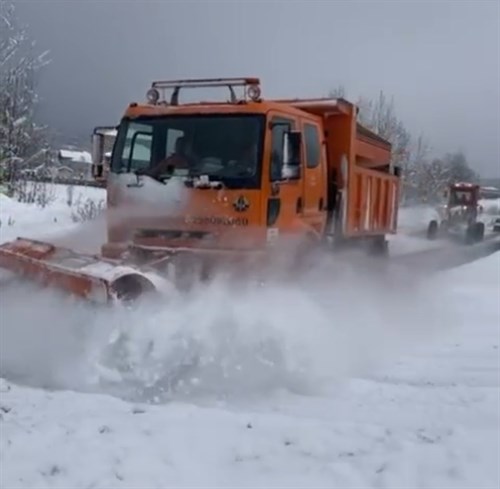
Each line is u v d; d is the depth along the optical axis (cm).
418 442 440
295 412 510
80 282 629
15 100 3052
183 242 788
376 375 624
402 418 495
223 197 775
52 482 379
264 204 771
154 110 831
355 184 1032
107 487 373
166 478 385
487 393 561
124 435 446
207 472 393
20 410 500
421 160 4622
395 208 1309
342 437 447
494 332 823
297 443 435
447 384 596
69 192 2802
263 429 460
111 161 847
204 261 766
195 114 806
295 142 792
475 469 398
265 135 775
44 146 3266
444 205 2809
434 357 694
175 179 798
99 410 501
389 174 1241
